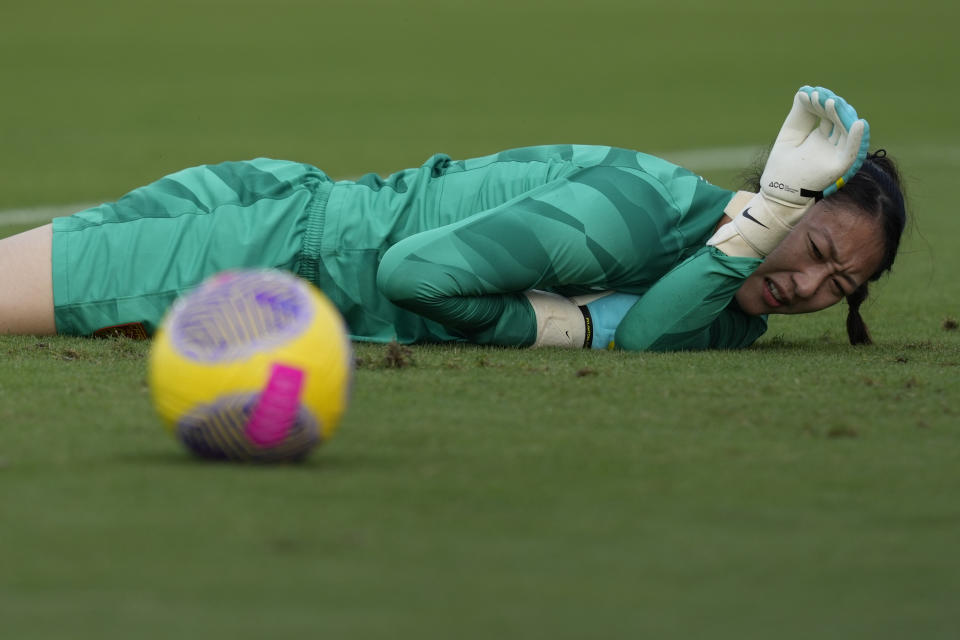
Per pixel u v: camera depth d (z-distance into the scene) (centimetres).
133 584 988
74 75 9156
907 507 1218
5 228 3722
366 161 5712
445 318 1967
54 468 1273
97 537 1080
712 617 953
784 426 1545
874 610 972
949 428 1552
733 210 2081
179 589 980
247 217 2095
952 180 5950
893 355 2133
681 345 2072
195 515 1137
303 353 1261
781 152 1975
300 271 2092
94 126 6906
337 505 1176
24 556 1038
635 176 2055
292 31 12300
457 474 1290
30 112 7400
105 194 4659
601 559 1063
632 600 980
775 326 2661
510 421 1530
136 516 1131
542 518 1161
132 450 1352
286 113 7706
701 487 1269
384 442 1415
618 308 2105
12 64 9638
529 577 1020
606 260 1984
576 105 8569
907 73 10856
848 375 1883
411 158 5841
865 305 2994
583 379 1786
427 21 13475
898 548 1103
